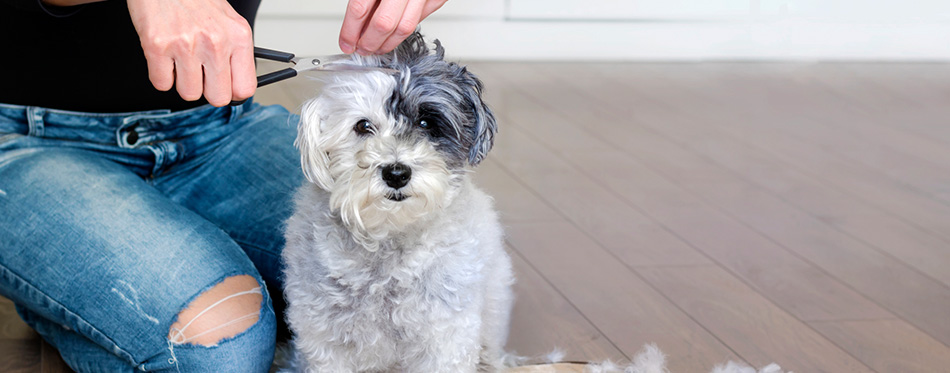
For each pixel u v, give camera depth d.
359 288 1.11
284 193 1.41
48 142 1.33
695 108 3.28
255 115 1.55
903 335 1.55
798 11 4.23
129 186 1.26
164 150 1.39
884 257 1.92
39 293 1.18
